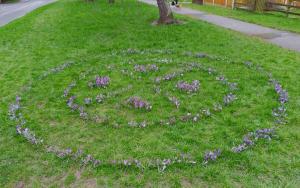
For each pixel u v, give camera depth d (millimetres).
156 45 5426
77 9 10141
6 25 8227
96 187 2039
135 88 3572
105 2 12102
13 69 4414
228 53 4887
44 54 5129
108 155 2350
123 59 4672
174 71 4062
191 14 9516
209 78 3805
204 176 2094
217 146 2412
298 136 2535
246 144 2422
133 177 2107
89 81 3818
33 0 18828
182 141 2498
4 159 2348
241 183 2031
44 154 2387
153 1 14086
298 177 2076
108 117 2918
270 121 2781
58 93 3498
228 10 10492
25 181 2119
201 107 3072
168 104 3162
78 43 5711
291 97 3244
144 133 2637
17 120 2908
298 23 7555
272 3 9539
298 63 4324
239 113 2934
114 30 6598
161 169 2164
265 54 4797
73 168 2219
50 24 7684
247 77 3818
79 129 2738
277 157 2273
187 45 5367
